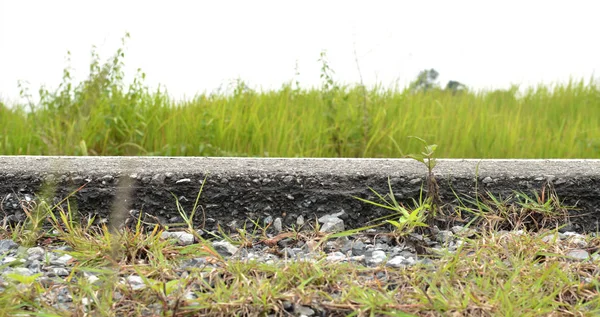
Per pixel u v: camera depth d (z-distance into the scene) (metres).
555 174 2.90
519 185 2.85
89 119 5.29
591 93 8.94
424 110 6.85
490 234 2.42
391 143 5.84
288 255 2.30
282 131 5.78
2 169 2.89
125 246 2.14
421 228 2.51
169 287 1.71
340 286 1.86
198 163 3.10
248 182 2.80
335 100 5.96
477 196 2.81
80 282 1.79
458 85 8.30
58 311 1.65
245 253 2.32
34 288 1.80
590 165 3.16
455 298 1.71
